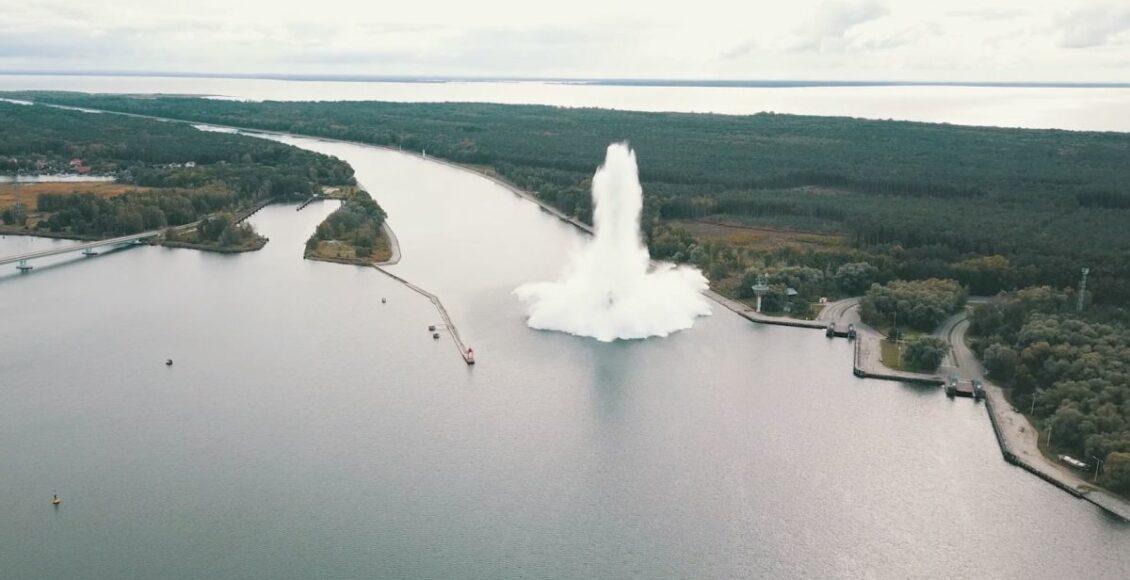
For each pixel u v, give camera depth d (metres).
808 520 187.38
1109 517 186.00
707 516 188.50
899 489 198.62
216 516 186.00
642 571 170.75
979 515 188.38
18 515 186.62
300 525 183.00
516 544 177.75
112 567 169.88
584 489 198.12
